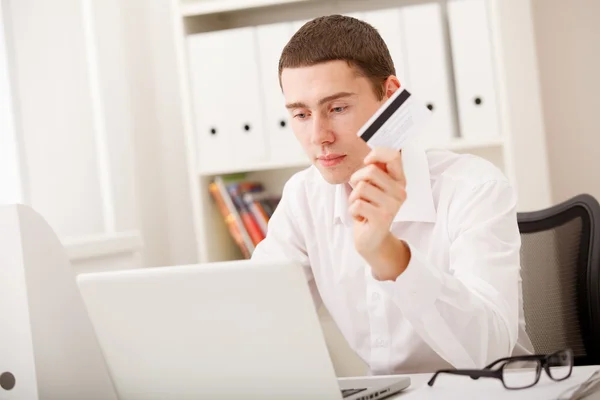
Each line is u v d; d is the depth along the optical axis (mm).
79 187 2781
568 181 2787
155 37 3127
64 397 1054
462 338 1119
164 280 958
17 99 2648
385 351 1519
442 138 2516
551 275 1654
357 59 1284
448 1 2666
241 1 2691
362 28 1336
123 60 2893
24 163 2654
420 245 1504
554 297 1640
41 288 1041
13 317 1038
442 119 2512
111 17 2859
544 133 2646
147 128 3074
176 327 973
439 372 1063
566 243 1651
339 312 1614
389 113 997
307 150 1331
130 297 985
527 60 2645
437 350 1139
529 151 2650
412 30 2518
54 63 2730
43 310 1041
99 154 2818
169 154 3129
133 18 3047
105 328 1021
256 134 2668
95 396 1074
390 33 2537
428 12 2502
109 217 2812
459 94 2510
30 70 2678
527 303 1675
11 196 2621
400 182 1012
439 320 1105
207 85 2711
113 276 989
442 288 1097
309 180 1679
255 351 938
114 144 2828
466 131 2506
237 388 963
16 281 1032
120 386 1042
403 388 1092
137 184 2957
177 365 990
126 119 2867
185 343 975
